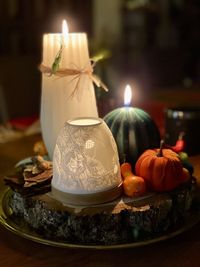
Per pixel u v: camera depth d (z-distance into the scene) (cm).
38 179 46
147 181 45
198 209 48
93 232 41
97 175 41
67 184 42
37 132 87
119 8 233
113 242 41
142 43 238
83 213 41
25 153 74
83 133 41
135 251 41
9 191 54
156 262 39
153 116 95
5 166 67
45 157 58
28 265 39
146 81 221
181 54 239
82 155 41
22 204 45
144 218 42
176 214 45
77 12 196
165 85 220
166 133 74
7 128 92
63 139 42
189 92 126
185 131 70
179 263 39
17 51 177
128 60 231
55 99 52
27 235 43
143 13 236
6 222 45
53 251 41
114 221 41
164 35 249
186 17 249
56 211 41
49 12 183
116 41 229
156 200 43
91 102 54
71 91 52
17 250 42
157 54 229
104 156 42
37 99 135
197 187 55
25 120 99
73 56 51
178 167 45
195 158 68
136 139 50
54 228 43
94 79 53
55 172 43
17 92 130
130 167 47
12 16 172
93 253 41
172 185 45
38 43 181
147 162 45
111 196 43
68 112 53
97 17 226
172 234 42
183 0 248
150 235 42
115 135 50
